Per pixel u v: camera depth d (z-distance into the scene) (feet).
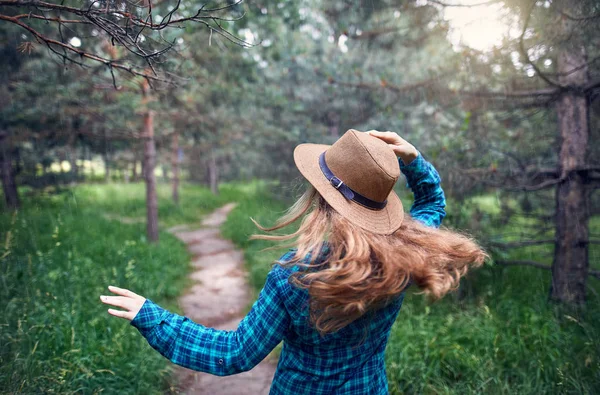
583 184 12.51
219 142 37.04
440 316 12.98
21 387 7.94
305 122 34.01
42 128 28.43
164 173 80.33
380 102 18.93
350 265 3.23
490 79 12.53
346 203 3.60
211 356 3.54
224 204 56.54
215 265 24.35
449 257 3.92
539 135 15.87
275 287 3.61
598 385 8.61
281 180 45.93
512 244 13.66
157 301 16.55
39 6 5.66
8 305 10.99
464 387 9.46
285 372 3.99
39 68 21.15
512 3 10.03
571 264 12.71
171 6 12.04
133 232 28.94
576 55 11.24
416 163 4.87
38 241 19.57
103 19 5.71
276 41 25.18
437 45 15.10
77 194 45.80
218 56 22.93
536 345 10.43
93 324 11.19
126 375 9.95
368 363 4.07
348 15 16.65
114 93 22.26
